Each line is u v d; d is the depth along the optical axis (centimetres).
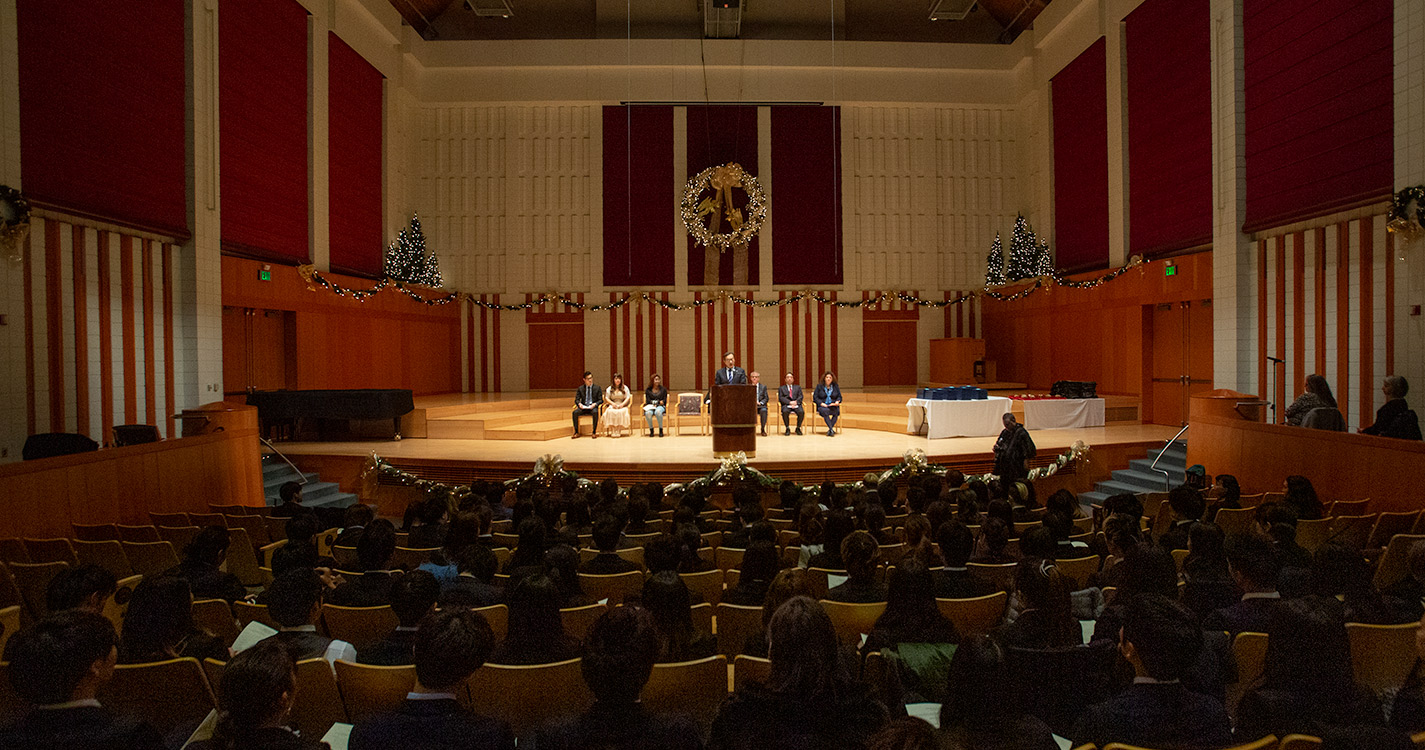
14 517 647
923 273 2050
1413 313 964
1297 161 1146
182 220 1188
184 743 276
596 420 1459
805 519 567
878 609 366
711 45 1989
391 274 1780
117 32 1060
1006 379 1998
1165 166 1459
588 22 2086
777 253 2034
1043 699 272
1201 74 1352
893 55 2000
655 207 2028
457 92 1984
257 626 346
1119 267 1575
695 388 2030
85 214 1000
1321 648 229
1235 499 636
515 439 1391
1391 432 764
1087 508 1102
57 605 324
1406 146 955
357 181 1705
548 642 308
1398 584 371
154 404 1132
